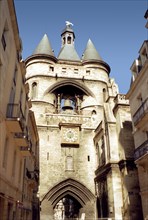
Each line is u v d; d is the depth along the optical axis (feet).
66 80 136.46
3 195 46.21
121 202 80.79
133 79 77.51
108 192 86.69
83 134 122.62
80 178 111.75
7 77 49.26
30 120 86.74
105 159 95.61
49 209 103.76
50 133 120.16
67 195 114.93
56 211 169.99
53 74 136.87
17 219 61.41
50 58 140.26
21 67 64.49
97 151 114.62
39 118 123.03
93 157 117.39
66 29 174.70
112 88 126.41
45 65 137.59
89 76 141.59
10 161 53.57
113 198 81.41
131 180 79.36
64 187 109.40
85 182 111.24
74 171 112.88
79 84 137.59
